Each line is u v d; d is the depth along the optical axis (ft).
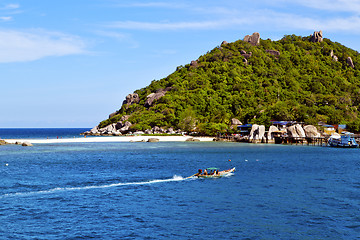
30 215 134.31
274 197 162.91
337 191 176.24
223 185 192.95
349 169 257.55
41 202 153.79
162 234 113.70
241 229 118.21
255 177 220.23
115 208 144.05
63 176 221.25
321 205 148.05
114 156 348.38
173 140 619.26
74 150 419.13
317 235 112.88
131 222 125.80
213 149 441.68
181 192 174.60
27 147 460.14
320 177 220.43
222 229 118.21
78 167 263.90
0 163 284.61
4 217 131.64
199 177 218.18
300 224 123.34
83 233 114.73
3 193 171.01
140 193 172.14
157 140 597.93
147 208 143.95
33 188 183.01
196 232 115.55
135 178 214.28
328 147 488.44
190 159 323.16
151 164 283.59
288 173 237.04
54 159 317.63
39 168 257.34
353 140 486.79
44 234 113.91
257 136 563.89
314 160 320.29
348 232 115.65
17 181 202.90
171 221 126.72
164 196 165.48
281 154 379.14
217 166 273.75
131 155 360.07
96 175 225.56
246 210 140.46
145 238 110.42
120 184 195.11
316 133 557.74
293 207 144.77
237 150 427.33
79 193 171.83
